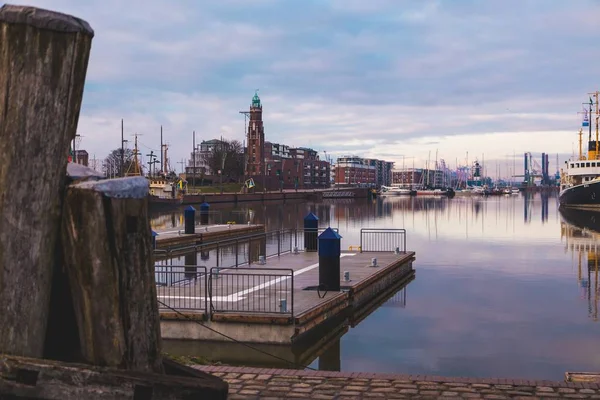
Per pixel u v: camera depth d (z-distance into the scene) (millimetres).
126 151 135000
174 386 3559
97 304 3467
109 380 3396
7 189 3320
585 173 89250
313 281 18250
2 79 3307
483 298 20375
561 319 17047
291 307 13469
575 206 90938
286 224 58938
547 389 7293
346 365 12500
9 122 3314
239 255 32094
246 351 12977
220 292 16266
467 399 6941
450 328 15977
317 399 6949
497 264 29406
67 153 3504
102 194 3420
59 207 3482
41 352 3432
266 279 18766
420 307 18922
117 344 3498
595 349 13742
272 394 7117
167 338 13492
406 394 7117
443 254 33906
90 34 3537
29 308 3363
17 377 3270
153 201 84562
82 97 3568
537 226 56688
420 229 53219
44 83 3350
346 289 17062
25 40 3291
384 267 21844
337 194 168750
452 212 87688
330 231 16750
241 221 62844
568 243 40031
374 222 63500
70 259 3486
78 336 3600
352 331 15758
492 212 87062
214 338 13289
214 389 3723
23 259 3352
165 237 32844
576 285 23016
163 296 15648
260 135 177000
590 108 92438
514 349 13750
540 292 21500
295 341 13109
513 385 7434
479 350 13695
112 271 3465
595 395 7090
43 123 3367
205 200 108062
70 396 3338
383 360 12891
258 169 175250
